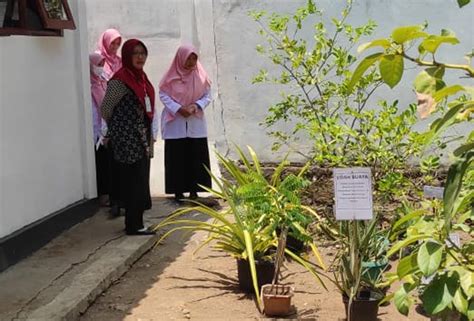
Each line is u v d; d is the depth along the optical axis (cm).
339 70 563
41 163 558
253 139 802
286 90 786
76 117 638
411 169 604
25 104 533
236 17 791
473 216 240
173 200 741
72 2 631
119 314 427
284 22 605
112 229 602
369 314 396
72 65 630
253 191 453
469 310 212
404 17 760
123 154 566
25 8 522
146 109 572
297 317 421
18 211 516
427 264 213
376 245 433
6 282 456
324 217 572
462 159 204
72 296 427
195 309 435
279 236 469
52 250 536
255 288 419
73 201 626
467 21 749
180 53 707
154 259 544
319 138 585
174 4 814
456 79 745
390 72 207
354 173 382
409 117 502
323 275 497
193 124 709
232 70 799
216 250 563
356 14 766
